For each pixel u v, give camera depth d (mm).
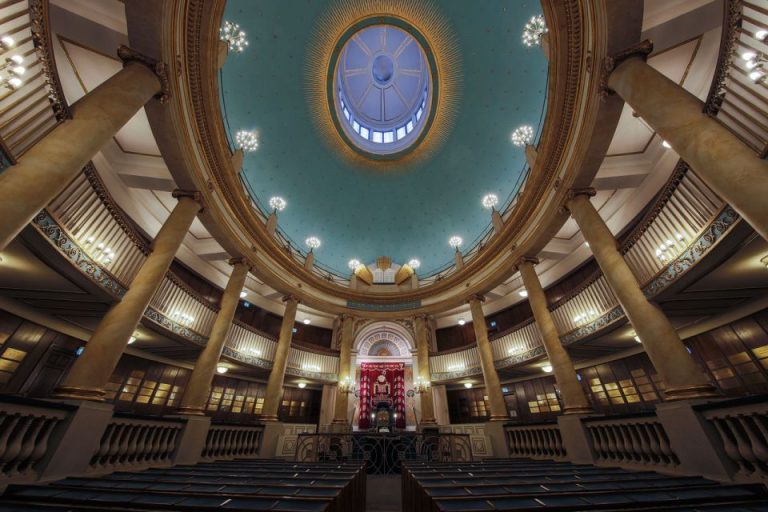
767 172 3635
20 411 3898
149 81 5867
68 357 8508
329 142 17062
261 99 14453
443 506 2385
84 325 8680
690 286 6023
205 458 7988
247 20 12461
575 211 8320
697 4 5609
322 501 2588
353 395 15875
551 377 14016
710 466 4246
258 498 2688
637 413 5660
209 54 7488
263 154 15648
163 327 8492
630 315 6438
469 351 15359
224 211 10211
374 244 20031
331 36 14797
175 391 11984
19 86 3838
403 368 17125
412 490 4504
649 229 6473
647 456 5543
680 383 5234
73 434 4559
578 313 9633
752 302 6992
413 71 18547
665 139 4754
